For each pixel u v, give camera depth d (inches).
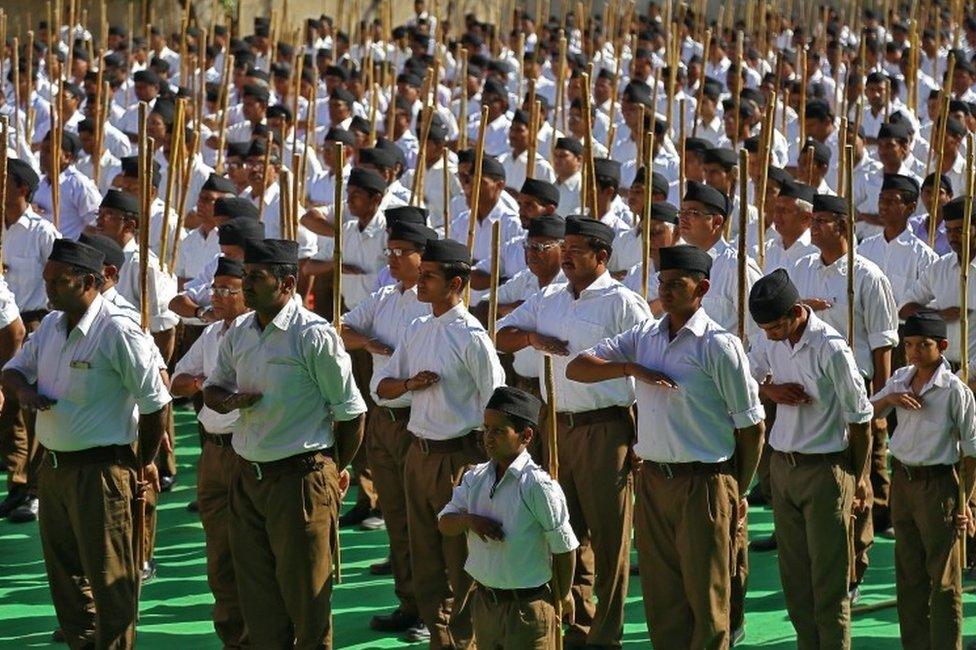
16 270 476.4
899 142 560.1
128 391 335.0
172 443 490.6
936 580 343.0
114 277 355.9
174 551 441.4
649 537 323.3
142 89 767.1
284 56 916.6
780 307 327.6
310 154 648.4
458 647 340.8
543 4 1181.7
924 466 342.3
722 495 316.2
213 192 518.9
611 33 994.7
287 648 336.5
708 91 739.4
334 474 331.3
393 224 379.2
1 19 834.8
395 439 369.7
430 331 346.3
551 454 310.8
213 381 331.0
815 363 330.0
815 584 335.9
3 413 462.3
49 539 339.3
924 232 504.4
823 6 1162.0
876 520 442.0
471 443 345.1
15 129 669.3
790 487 336.8
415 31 996.6
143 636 377.4
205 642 374.0
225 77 659.4
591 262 354.6
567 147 560.7
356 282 525.3
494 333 368.2
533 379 427.5
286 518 325.1
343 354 326.0
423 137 512.7
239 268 373.7
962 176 595.5
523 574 295.7
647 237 373.1
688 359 314.7
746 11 1133.7
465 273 344.5
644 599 327.9
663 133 641.0
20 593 408.2
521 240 475.2
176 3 1097.4
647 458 321.1
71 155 565.3
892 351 430.0
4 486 498.6
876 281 407.2
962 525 340.2
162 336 459.2
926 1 1038.4
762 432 316.2
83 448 330.6
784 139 661.3
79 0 1059.3
